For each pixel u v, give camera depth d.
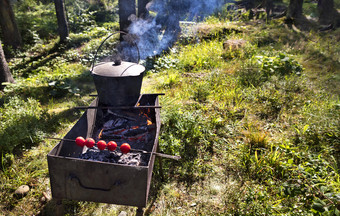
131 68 2.74
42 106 5.14
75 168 2.10
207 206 2.79
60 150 2.28
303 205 2.67
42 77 6.92
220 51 7.59
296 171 3.02
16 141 3.58
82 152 2.77
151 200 2.87
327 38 8.41
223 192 2.97
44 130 4.02
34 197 2.87
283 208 2.63
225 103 4.82
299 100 4.73
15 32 10.28
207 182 3.12
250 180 3.11
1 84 5.95
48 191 2.95
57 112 4.68
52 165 2.12
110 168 2.05
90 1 15.73
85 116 2.80
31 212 2.71
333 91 5.10
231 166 3.34
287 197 2.77
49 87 6.05
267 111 4.55
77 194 2.21
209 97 5.05
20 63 8.91
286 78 5.54
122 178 2.08
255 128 4.07
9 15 9.97
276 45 8.02
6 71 6.05
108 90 2.66
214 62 6.88
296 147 3.44
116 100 2.73
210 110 4.63
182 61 7.13
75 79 6.70
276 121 4.29
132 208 2.76
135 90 2.77
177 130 3.96
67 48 10.01
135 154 2.51
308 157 3.18
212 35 9.12
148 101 3.30
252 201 2.67
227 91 5.20
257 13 12.97
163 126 4.02
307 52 7.28
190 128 3.89
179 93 5.19
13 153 3.52
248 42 7.84
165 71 6.73
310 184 2.80
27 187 2.94
